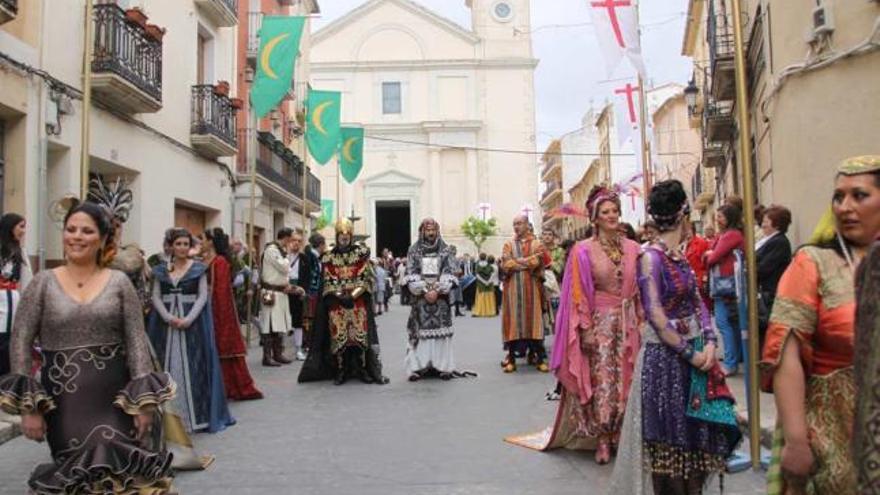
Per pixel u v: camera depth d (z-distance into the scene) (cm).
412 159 4950
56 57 1106
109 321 380
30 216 1040
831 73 904
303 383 1002
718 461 402
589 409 583
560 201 7675
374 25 4981
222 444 657
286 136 2828
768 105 1133
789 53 989
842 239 288
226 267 881
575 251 598
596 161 5741
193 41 1694
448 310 1016
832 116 905
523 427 709
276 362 1206
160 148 1500
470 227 4691
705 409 397
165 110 1535
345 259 1000
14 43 1005
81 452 365
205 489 523
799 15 961
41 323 380
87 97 869
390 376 1052
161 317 689
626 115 1750
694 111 2278
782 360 287
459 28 4947
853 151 880
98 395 376
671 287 406
